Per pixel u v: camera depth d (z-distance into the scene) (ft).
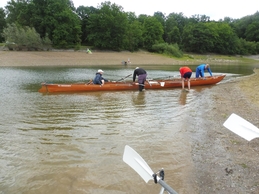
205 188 11.69
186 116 24.81
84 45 188.96
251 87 47.19
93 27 177.06
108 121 22.59
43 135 18.60
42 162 14.17
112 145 16.88
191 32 249.75
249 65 149.89
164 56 173.88
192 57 203.00
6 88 40.16
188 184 12.03
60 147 16.39
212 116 24.84
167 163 14.26
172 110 27.45
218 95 37.93
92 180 12.28
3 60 95.20
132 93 38.50
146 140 17.93
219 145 17.04
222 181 12.29
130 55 153.38
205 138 18.49
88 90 38.47
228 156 15.20
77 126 20.93
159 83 43.21
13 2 176.76
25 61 98.99
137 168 8.94
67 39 158.30
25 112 25.17
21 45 128.06
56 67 90.07
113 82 41.60
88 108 27.55
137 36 193.06
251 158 14.79
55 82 49.60
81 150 15.96
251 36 310.24
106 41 172.45
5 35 130.72
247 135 9.73
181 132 19.85
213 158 14.96
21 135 18.51
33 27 143.95
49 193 11.16
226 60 209.36
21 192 11.18
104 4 183.52
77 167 13.61
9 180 12.16
